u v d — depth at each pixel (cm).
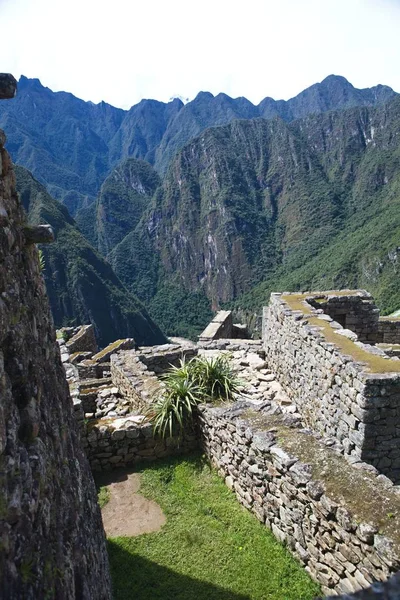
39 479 235
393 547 338
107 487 596
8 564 183
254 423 551
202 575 443
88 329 1920
